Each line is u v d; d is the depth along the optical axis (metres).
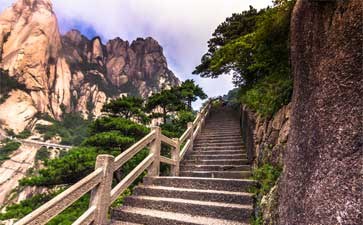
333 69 1.58
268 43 3.91
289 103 3.07
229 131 9.38
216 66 7.19
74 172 7.38
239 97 8.95
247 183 3.70
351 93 1.39
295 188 1.91
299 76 2.18
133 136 9.48
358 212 1.18
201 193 3.66
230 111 13.29
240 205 3.26
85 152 7.86
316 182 1.59
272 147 3.41
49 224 5.02
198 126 8.92
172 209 3.47
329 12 1.68
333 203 1.36
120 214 3.46
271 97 3.84
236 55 6.20
